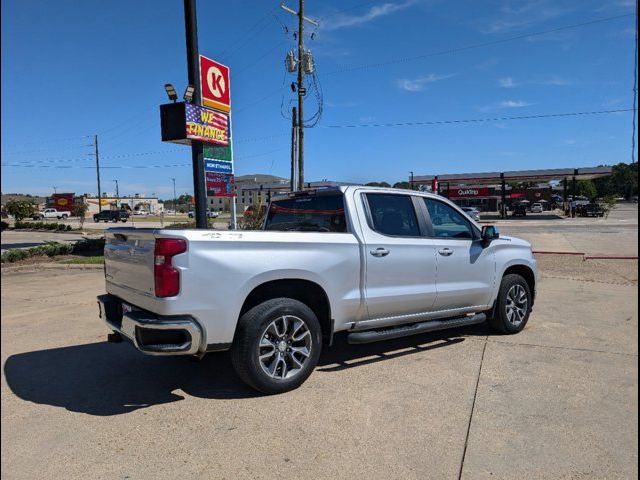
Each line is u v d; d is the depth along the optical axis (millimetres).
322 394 4438
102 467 3258
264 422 3889
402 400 4289
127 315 4191
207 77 13344
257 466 3256
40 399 4402
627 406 4129
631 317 7445
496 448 3455
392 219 5395
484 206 80562
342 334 6520
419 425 3812
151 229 4258
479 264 6039
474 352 5676
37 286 11203
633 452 3379
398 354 5629
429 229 5668
